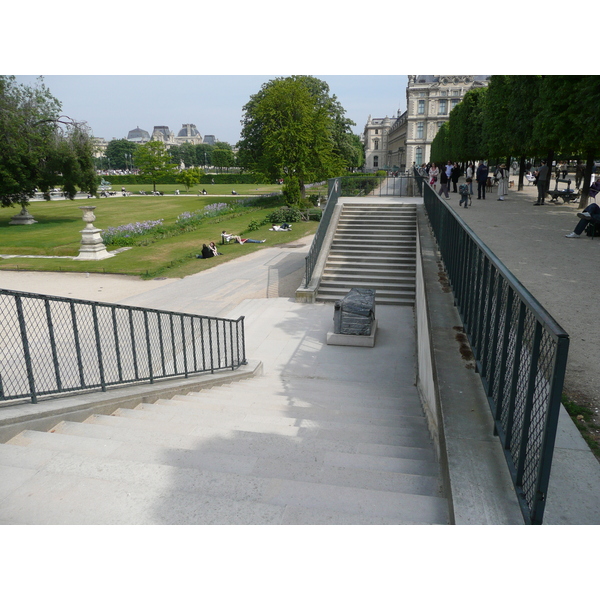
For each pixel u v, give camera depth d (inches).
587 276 322.0
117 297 625.6
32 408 169.8
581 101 552.1
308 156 1732.3
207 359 409.4
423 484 131.6
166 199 2405.3
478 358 155.1
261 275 747.4
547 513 103.0
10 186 1323.8
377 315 554.3
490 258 137.5
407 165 4092.0
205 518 104.5
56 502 110.2
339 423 213.2
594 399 159.3
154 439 167.6
